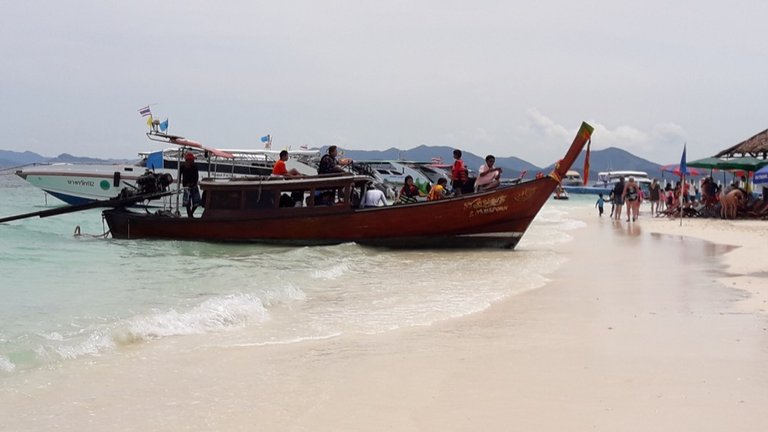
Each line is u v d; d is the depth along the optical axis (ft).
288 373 21.30
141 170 104.83
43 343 23.84
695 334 26.30
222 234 61.72
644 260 53.52
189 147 70.44
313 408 17.93
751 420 16.38
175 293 35.55
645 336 26.07
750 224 94.84
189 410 17.78
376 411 17.65
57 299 33.53
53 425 16.62
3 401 18.24
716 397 18.22
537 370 21.38
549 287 39.37
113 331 25.40
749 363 21.80
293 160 115.14
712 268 48.06
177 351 23.84
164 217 63.57
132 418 17.16
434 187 66.44
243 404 18.28
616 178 253.44
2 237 66.64
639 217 119.03
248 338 26.11
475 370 21.50
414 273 45.29
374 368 21.89
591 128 59.21
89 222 88.28
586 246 66.18
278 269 46.03
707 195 113.19
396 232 60.29
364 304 33.58
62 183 105.40
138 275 42.75
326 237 60.75
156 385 19.92
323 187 60.80
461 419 16.93
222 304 31.14
